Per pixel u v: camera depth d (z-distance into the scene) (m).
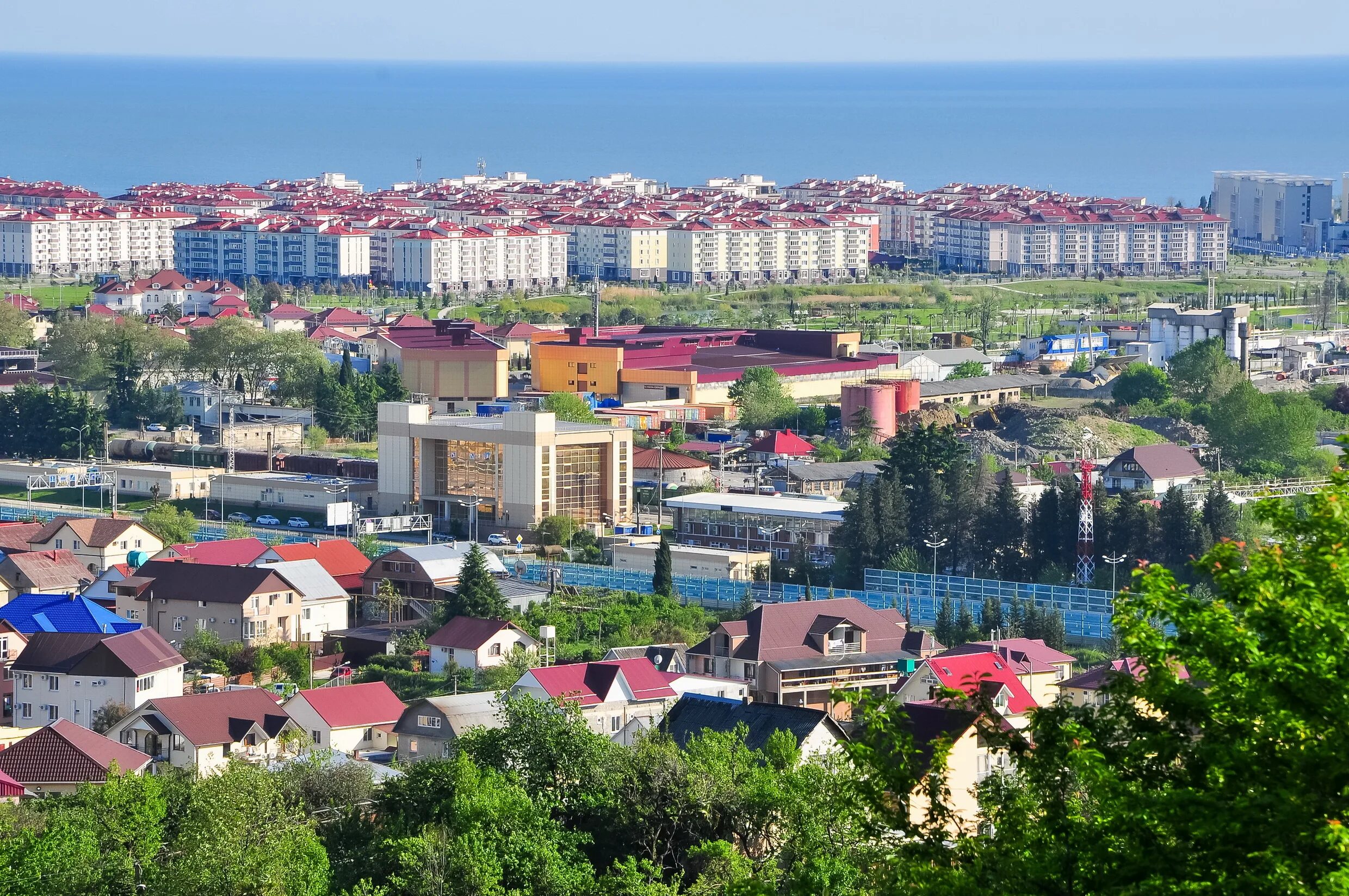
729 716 163.88
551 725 146.75
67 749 172.25
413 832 138.50
